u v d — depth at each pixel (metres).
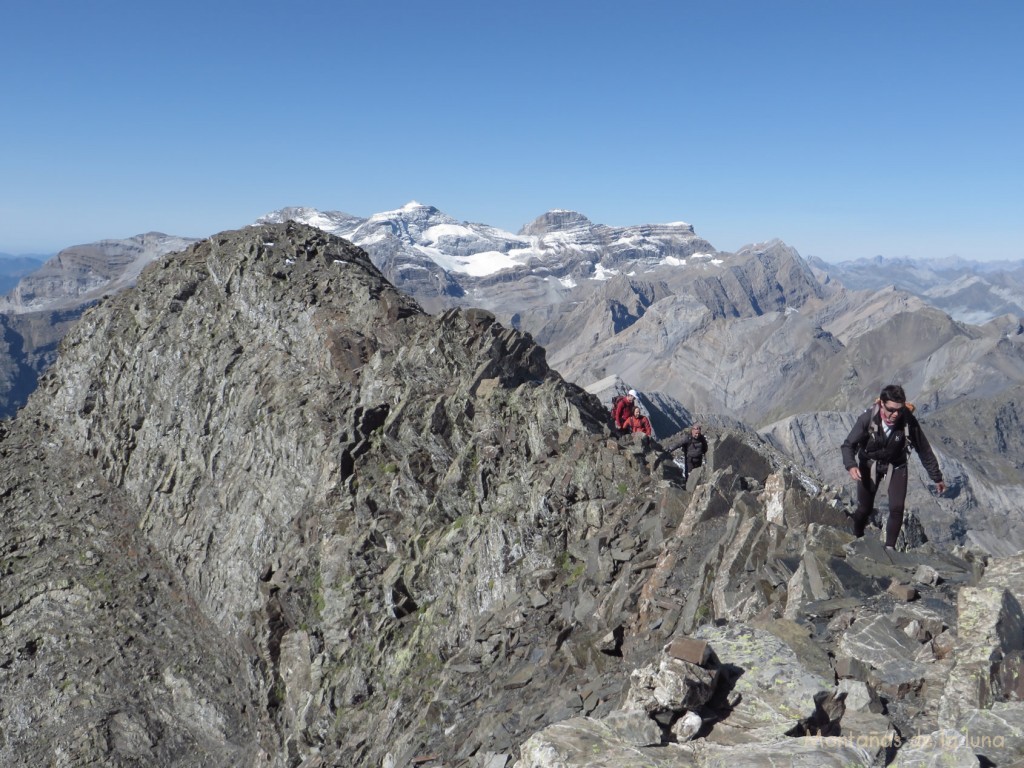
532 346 34.84
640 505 21.38
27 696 41.31
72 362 61.81
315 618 29.92
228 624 40.44
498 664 18.56
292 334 47.41
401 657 24.77
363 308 45.94
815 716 8.14
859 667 9.19
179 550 46.09
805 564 12.61
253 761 33.53
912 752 7.09
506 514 24.45
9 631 44.72
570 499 23.55
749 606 12.94
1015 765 6.84
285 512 38.53
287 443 39.91
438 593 25.98
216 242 59.19
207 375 50.19
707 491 18.48
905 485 12.44
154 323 56.41
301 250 54.69
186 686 39.53
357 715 24.56
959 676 8.44
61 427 59.84
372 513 31.11
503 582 22.89
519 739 13.73
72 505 52.72
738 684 8.77
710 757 7.40
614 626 15.94
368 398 37.88
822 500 16.02
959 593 9.73
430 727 18.03
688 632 13.84
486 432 29.95
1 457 57.94
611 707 12.69
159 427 52.22
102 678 40.94
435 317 38.62
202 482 47.03
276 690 30.70
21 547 50.06
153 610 44.38
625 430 28.52
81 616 44.38
